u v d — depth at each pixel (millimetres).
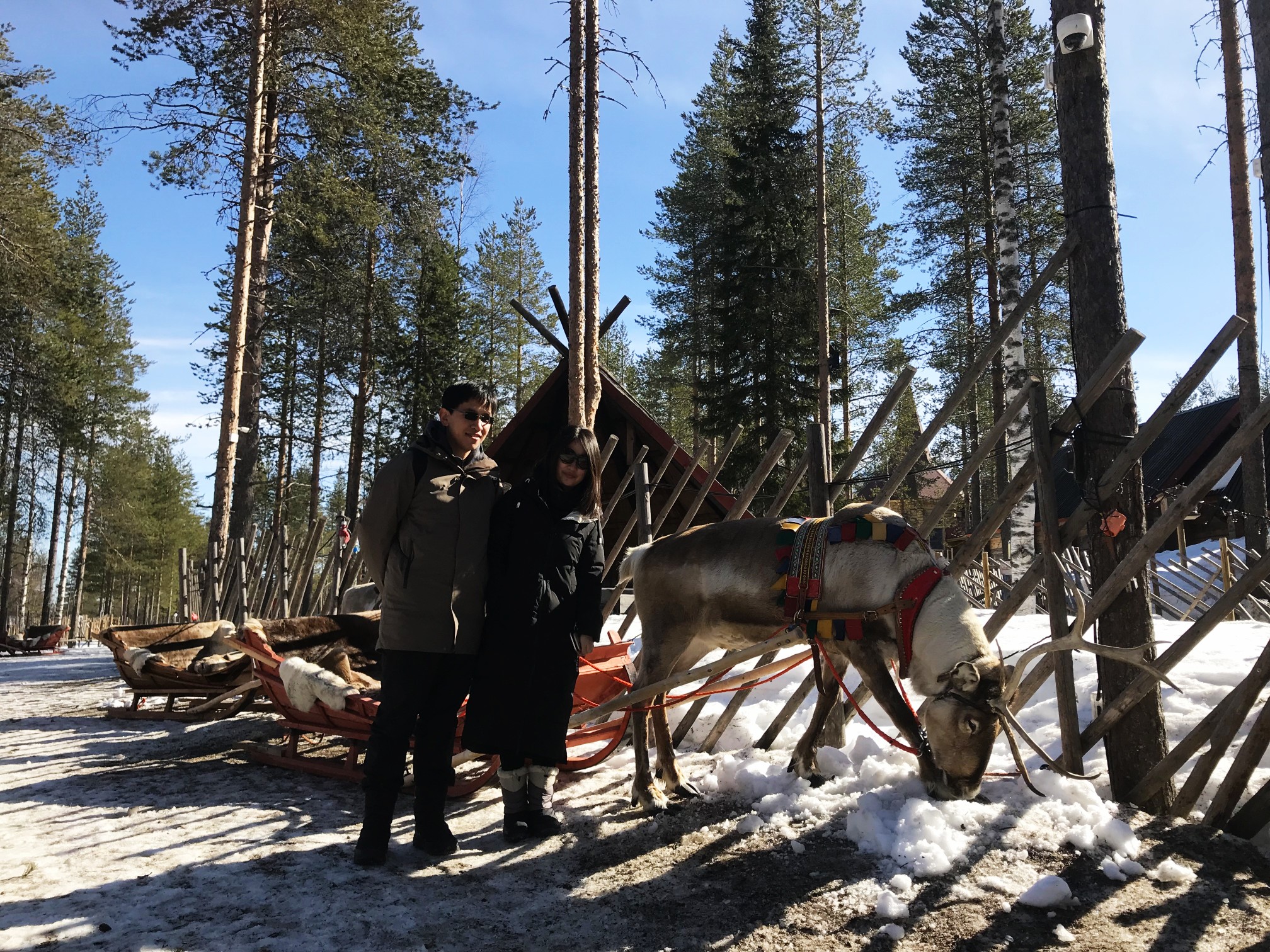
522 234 37625
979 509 26359
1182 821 3535
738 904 3027
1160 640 5977
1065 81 4395
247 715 6859
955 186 22844
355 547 10750
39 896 3137
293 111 15531
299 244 17250
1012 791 3711
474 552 3676
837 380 27516
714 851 3502
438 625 3551
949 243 23109
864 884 3064
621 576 4574
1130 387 4160
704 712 5594
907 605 3611
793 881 3154
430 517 3600
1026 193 21969
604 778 4730
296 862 3479
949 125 22750
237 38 14953
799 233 24438
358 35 15086
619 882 3277
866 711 5312
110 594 47344
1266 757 3973
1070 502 22844
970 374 4730
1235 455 3693
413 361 28938
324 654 6047
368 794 3490
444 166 17594
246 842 3732
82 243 31891
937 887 3027
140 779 4910
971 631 3555
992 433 4656
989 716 3463
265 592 11148
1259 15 5340
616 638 5688
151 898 3098
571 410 12320
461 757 4273
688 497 13617
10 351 24547
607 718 5254
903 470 4809
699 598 4195
